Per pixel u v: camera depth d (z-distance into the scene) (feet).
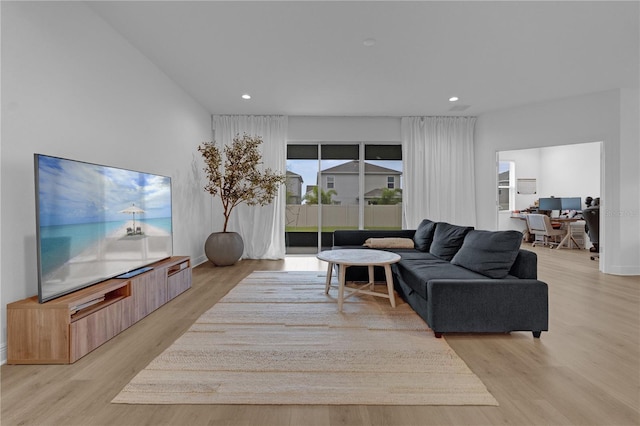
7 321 6.24
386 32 9.73
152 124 11.83
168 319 8.79
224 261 15.72
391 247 13.65
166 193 10.99
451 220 18.60
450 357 6.62
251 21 9.18
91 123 8.64
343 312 9.36
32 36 6.82
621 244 14.30
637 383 5.69
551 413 4.88
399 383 5.67
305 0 8.23
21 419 4.69
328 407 5.04
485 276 8.25
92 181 7.47
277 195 18.33
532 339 7.54
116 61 9.71
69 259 6.81
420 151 18.61
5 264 6.28
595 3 8.30
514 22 9.18
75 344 6.40
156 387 5.51
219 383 5.65
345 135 18.86
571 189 24.82
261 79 13.28
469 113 18.01
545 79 13.24
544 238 24.34
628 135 14.17
